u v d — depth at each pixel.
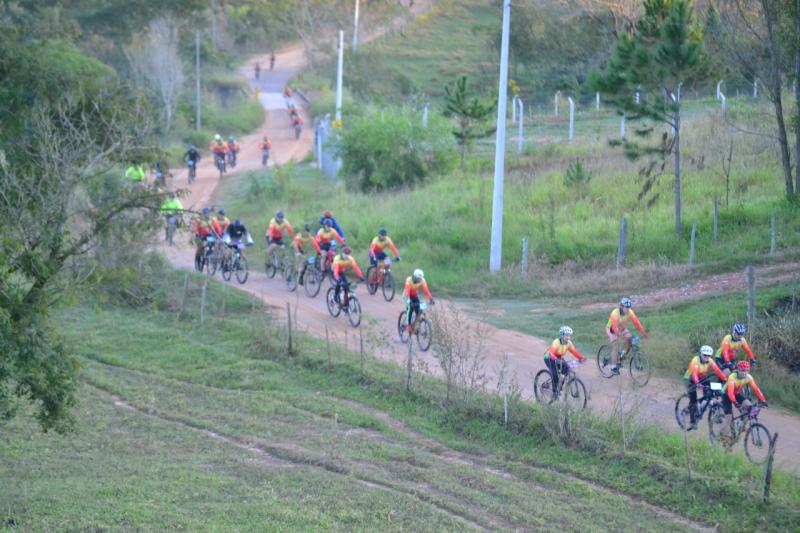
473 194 60.34
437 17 182.12
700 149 64.50
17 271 20.62
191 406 28.45
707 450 22.83
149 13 121.06
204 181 81.50
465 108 66.94
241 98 126.75
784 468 22.94
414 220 56.41
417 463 22.67
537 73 114.50
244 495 20.30
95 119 29.36
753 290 33.19
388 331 37.41
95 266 21.03
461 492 20.42
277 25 175.50
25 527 18.22
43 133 25.14
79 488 20.81
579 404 26.77
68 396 19.67
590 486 21.03
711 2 53.44
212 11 162.38
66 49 40.97
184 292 40.16
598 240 49.16
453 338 30.69
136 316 40.09
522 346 35.09
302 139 109.00
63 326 38.03
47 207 21.23
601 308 40.00
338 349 32.69
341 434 25.30
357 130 69.56
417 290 33.69
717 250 45.06
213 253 47.41
